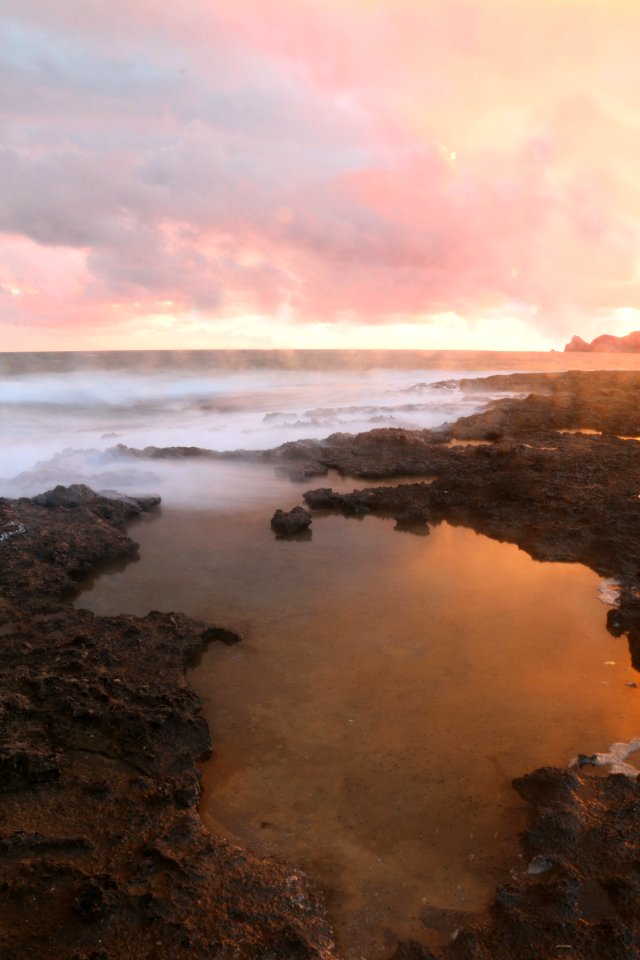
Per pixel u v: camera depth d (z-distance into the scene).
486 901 2.85
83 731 3.80
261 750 3.86
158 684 4.40
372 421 15.17
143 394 23.64
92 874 2.84
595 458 10.10
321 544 7.30
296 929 2.65
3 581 5.93
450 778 3.61
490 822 3.31
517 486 8.74
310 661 4.81
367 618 5.47
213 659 4.86
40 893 2.73
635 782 3.46
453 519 8.17
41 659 4.59
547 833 3.14
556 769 3.52
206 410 19.53
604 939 2.59
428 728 4.03
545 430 14.02
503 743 3.89
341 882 2.95
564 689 4.43
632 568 6.26
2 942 2.51
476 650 4.94
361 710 4.21
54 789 3.37
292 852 3.12
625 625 5.25
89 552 6.68
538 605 5.69
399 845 3.16
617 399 16.89
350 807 3.41
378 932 2.71
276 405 20.41
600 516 7.46
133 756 3.68
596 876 2.91
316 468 10.53
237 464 11.05
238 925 2.66
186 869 2.89
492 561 6.75
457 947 2.61
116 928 2.61
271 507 8.72
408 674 4.61
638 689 4.44
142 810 3.27
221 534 7.66
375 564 6.69
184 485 9.71
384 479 10.18
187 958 2.50
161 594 6.01
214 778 3.63
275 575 6.42
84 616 5.34
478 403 17.95
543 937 2.62
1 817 3.14
